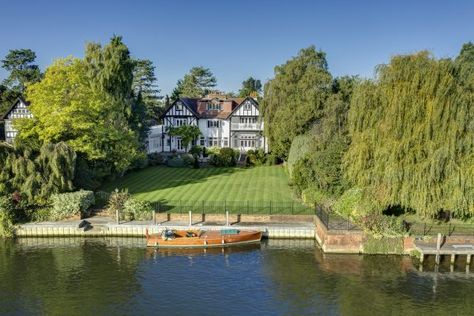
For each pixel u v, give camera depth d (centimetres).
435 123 3212
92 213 4225
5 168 4106
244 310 2495
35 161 4200
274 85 5991
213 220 4044
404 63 3362
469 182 3152
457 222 3609
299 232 3819
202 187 5297
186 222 3997
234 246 3644
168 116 8162
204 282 2892
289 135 5738
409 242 3338
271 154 7169
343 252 3412
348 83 5772
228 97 8575
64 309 2516
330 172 4172
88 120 4991
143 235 3884
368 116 3556
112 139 5169
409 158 3284
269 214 4088
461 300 2612
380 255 3359
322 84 5609
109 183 5569
